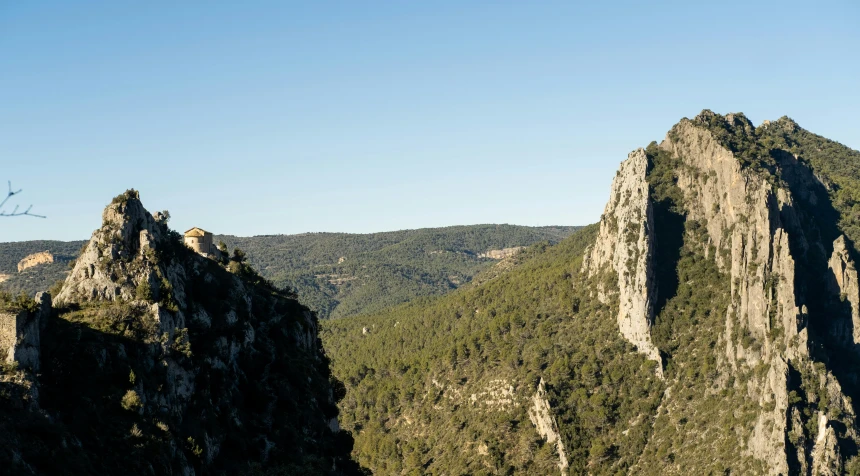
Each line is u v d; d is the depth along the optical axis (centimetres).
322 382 11175
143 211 9188
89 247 8694
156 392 7731
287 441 9306
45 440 6394
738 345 18825
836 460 16288
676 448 18388
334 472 9744
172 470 7238
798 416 16612
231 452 8381
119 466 6788
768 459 16400
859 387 18338
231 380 9162
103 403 7206
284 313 11669
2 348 6819
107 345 7644
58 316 7931
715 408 18412
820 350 17962
